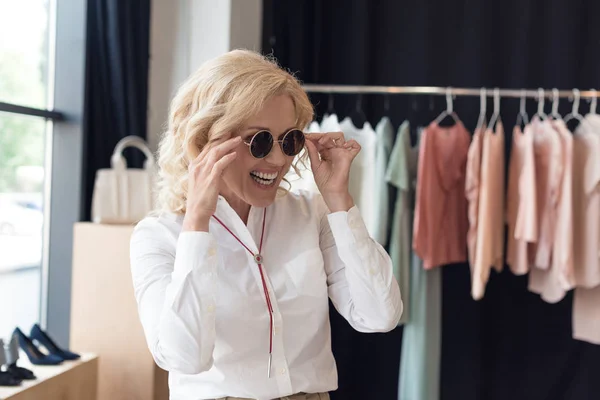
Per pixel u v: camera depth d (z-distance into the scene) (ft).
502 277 10.63
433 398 9.50
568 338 10.50
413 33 10.75
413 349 9.42
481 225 8.70
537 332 10.61
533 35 10.28
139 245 4.35
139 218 8.30
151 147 10.00
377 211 9.14
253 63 4.11
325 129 9.48
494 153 8.87
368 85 10.91
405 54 10.80
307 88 9.46
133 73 9.09
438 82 10.69
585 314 9.29
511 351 10.69
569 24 10.13
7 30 8.05
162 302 4.03
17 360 7.11
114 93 8.93
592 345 10.39
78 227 8.10
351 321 4.64
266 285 4.23
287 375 4.19
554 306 10.53
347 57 10.89
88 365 7.53
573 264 9.00
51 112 8.45
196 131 4.04
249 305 4.17
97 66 8.89
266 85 3.96
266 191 4.21
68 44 8.64
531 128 8.73
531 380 10.64
